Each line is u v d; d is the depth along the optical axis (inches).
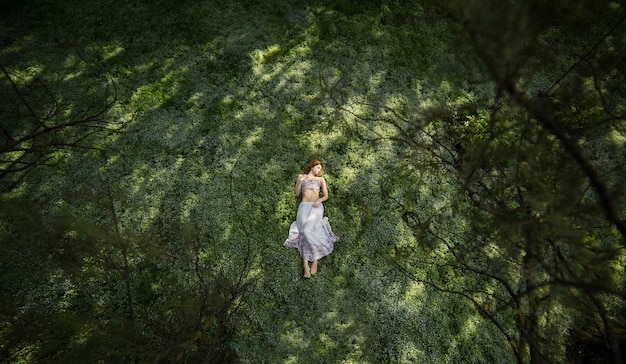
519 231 154.8
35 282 195.2
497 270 183.8
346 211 227.8
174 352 157.0
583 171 149.9
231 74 265.7
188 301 176.7
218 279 176.6
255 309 199.6
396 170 239.8
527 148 159.6
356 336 196.5
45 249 175.9
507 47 156.5
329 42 283.9
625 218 213.5
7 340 178.2
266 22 289.4
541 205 147.3
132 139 239.6
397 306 204.5
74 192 196.2
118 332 157.1
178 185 227.9
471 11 158.1
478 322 204.2
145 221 216.2
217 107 253.4
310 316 200.1
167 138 241.3
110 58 265.7
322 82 265.9
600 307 150.3
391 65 278.4
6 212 201.6
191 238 196.5
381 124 255.4
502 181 172.9
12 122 237.1
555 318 201.0
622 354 163.6
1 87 246.4
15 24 273.7
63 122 239.9
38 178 222.2
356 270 212.7
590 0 166.1
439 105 249.9
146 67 264.8
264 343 192.2
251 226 220.5
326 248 211.5
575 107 165.6
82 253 176.2
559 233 147.6
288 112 255.4
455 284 212.2
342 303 204.1
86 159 231.3
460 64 208.8
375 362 190.9
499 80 163.2
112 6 288.8
